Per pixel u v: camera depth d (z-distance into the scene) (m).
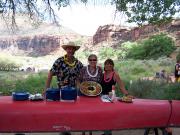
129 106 5.38
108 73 6.27
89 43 96.12
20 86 17.80
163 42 54.25
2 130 5.10
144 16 11.59
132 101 5.64
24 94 5.44
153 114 5.42
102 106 5.31
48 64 81.56
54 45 115.31
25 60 78.69
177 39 59.28
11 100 5.42
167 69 33.91
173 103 5.58
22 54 118.75
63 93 5.43
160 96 12.38
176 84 13.23
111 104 5.38
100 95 5.99
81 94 5.96
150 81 14.48
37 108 5.16
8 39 125.50
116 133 8.01
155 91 12.85
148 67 37.09
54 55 111.62
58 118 5.16
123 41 72.94
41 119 5.13
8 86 18.11
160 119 5.45
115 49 70.50
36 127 5.13
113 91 5.75
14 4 13.46
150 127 5.43
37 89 16.80
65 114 5.18
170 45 53.72
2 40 126.31
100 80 6.27
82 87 5.99
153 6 11.45
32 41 121.62
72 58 6.42
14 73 33.03
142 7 11.51
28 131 5.12
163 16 11.52
